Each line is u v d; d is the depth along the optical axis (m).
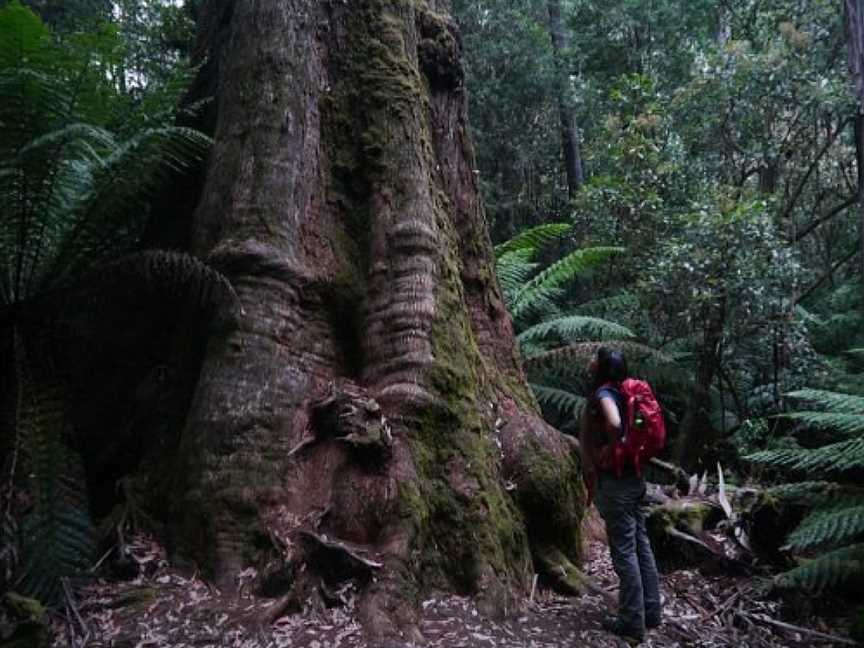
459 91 5.11
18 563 3.31
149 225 4.88
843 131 11.66
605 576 4.34
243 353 3.79
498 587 3.58
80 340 4.56
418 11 4.96
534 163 14.32
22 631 2.94
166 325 4.54
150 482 3.91
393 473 3.57
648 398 3.67
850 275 12.85
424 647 3.08
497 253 9.08
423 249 4.15
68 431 4.25
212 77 5.11
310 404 3.81
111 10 11.70
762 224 7.18
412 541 3.43
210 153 4.44
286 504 3.54
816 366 7.62
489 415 4.21
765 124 9.51
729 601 4.25
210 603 3.23
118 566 3.46
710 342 7.40
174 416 4.06
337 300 4.11
